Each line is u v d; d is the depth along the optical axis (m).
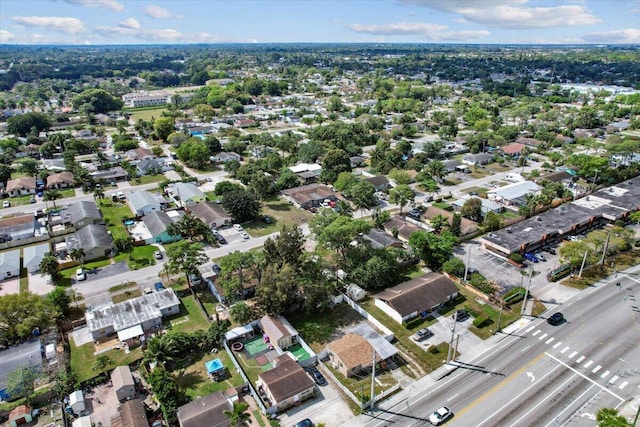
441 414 57.72
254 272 85.81
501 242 102.38
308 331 76.75
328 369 67.62
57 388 62.22
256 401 61.56
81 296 86.88
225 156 180.75
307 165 165.62
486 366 67.81
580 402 60.59
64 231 113.75
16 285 91.19
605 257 98.62
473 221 117.56
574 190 142.25
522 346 72.00
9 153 181.38
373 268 86.94
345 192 136.00
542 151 190.12
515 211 126.38
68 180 151.62
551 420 57.78
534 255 100.12
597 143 184.50
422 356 70.25
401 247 101.44
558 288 88.25
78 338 75.00
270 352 71.88
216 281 88.56
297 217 125.81
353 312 82.50
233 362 68.94
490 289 85.44
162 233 109.62
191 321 79.56
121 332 73.38
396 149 175.88
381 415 59.19
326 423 57.97
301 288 82.38
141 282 92.06
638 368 66.62
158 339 68.12
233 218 121.31
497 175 161.38
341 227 85.31
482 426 56.97
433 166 150.38
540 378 65.12
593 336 74.00
